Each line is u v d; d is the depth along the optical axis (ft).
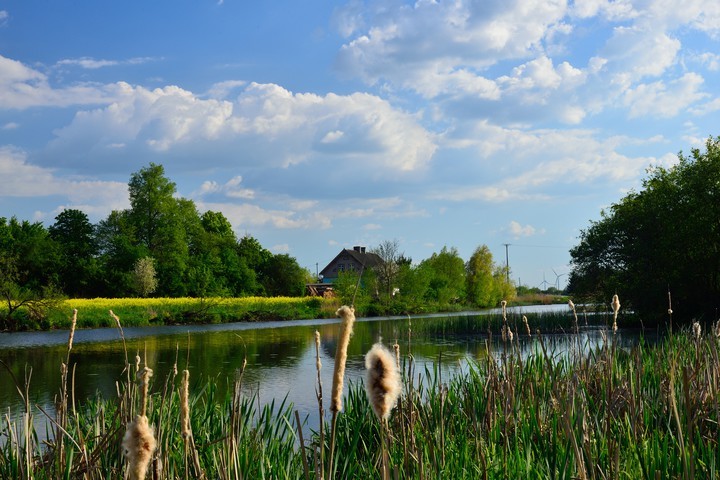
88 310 133.90
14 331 106.73
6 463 15.29
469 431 20.12
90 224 258.16
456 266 272.10
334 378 5.97
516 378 24.20
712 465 13.75
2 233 207.51
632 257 115.14
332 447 7.43
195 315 141.49
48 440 15.39
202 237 289.94
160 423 12.72
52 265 207.21
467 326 101.65
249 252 296.30
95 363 63.46
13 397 43.39
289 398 40.29
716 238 107.04
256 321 148.77
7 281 116.16
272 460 17.98
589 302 127.95
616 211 124.47
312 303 188.14
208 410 22.04
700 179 109.29
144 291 207.41
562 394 15.67
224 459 12.53
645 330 96.17
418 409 19.80
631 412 17.28
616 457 13.01
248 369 58.18
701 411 18.17
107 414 20.98
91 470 13.33
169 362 63.82
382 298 195.72
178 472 15.20
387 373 5.93
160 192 263.70
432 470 14.29
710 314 106.11
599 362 24.30
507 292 314.96
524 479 15.66
